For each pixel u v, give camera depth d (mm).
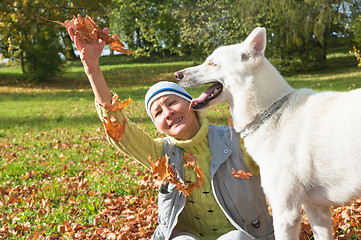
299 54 26750
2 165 8047
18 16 24438
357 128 2471
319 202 2775
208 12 24484
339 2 23109
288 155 2641
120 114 2789
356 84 18406
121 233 3932
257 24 23750
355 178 2510
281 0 22672
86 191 5695
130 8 29984
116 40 2594
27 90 26891
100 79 2729
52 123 14359
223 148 2781
